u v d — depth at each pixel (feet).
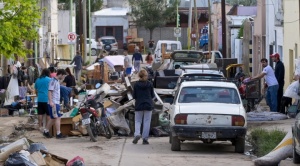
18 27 107.24
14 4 105.29
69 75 138.92
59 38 337.31
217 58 197.77
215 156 81.92
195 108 82.99
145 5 428.15
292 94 120.88
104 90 111.04
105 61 222.89
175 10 430.61
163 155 82.33
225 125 82.17
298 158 73.31
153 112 103.04
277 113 121.80
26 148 71.00
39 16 109.91
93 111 96.78
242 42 254.88
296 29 150.82
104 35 440.45
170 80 133.69
